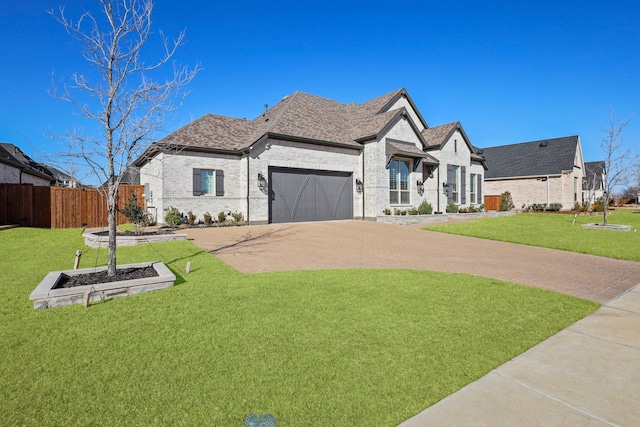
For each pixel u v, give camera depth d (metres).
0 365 3.49
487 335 4.27
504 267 8.45
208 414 2.78
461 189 25.70
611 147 17.55
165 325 4.51
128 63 6.77
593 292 6.39
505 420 2.75
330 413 2.81
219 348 3.87
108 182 6.91
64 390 3.09
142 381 3.23
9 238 12.28
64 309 5.12
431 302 5.48
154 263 7.35
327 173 19.81
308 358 3.66
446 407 2.91
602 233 15.05
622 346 4.09
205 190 17.11
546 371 3.50
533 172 35.06
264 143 17.39
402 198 21.77
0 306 5.25
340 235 13.97
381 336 4.20
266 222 17.47
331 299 5.59
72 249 10.19
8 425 2.64
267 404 2.91
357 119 22.88
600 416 2.81
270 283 6.53
